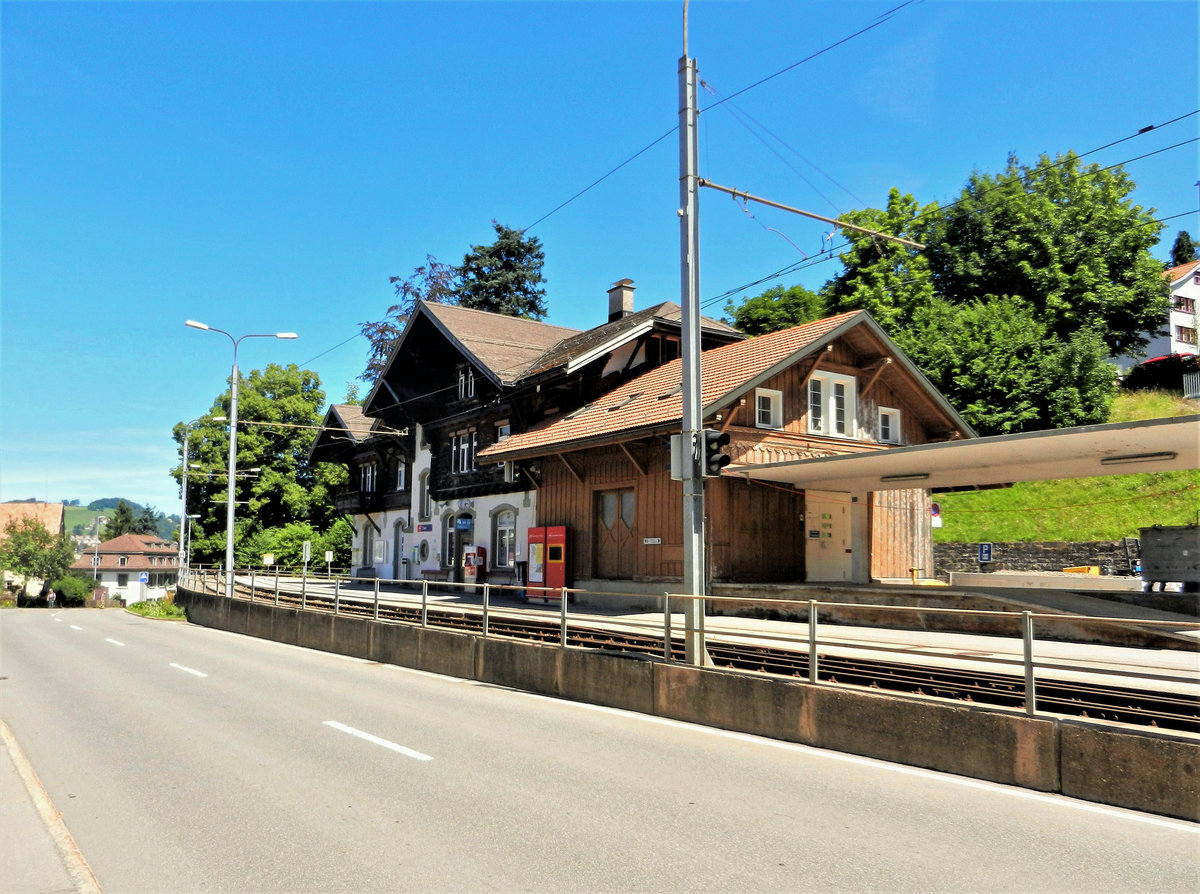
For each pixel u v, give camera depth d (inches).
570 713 444.8
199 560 2324.1
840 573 887.1
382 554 1478.8
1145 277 1667.1
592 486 922.7
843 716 349.1
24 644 910.4
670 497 812.6
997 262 1678.2
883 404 950.4
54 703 500.4
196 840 246.2
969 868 215.3
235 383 1258.0
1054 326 1604.3
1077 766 277.1
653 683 439.5
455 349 1196.5
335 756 347.9
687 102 467.2
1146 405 1417.3
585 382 1034.1
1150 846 230.1
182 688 547.8
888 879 208.5
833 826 250.4
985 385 1384.1
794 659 449.4
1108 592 618.8
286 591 969.5
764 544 812.0
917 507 1003.9
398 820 261.1
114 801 289.1
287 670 636.7
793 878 209.9
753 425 822.5
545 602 956.0
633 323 1051.9
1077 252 1659.7
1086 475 741.9
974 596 585.0
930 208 1793.8
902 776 307.6
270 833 251.1
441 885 208.7
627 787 295.9
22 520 3120.1
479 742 371.9
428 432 1325.0
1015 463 683.4
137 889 210.1
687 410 454.6
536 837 243.6
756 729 384.5
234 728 410.6
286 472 2315.5
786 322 1909.4
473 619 663.1
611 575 884.6
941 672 381.1
